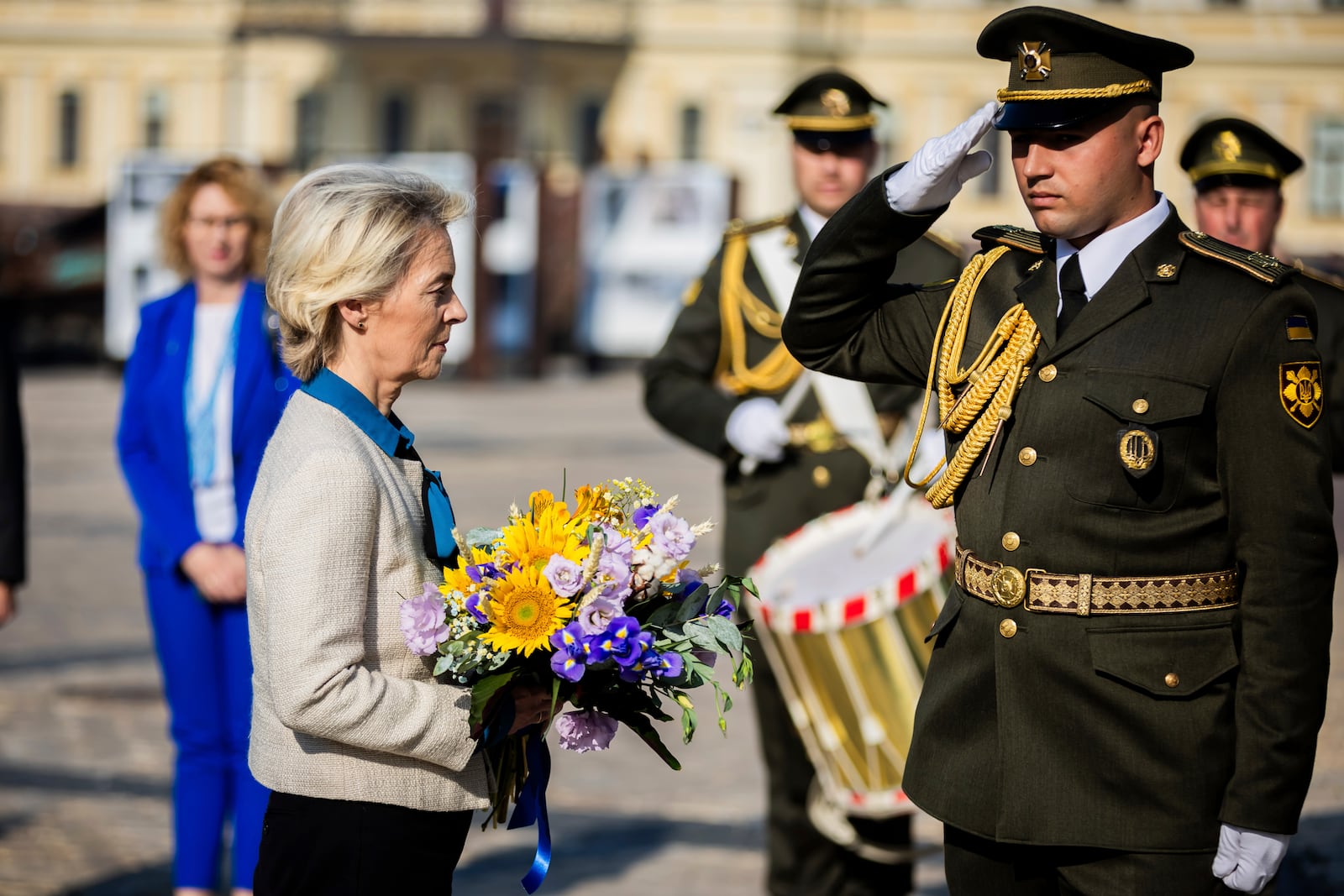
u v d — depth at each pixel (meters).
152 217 33.31
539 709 3.39
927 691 3.68
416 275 3.42
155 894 6.05
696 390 6.19
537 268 34.78
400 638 3.34
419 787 3.34
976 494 3.57
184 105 53.88
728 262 6.28
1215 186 5.85
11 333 5.60
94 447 21.88
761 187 50.97
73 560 13.50
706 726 8.88
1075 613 3.39
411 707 3.26
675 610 3.38
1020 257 3.68
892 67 50.97
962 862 3.59
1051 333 3.47
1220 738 3.34
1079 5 49.59
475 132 52.62
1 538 5.44
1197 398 3.29
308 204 3.41
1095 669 3.36
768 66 50.59
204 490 5.57
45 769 7.65
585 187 35.78
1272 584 3.27
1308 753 3.28
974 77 50.59
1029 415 3.47
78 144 54.19
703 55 51.09
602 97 51.91
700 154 51.47
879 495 5.97
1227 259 3.38
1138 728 3.35
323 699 3.18
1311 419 3.29
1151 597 3.36
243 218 5.72
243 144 53.47
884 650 5.30
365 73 52.84
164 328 5.71
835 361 3.94
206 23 53.34
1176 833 3.33
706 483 17.94
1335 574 3.32
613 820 7.18
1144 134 3.44
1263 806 3.26
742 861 6.63
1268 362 3.29
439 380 34.66
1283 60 48.84
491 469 18.94
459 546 3.49
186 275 5.84
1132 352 3.37
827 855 5.93
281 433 3.41
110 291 33.50
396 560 3.35
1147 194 3.49
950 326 3.68
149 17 53.56
